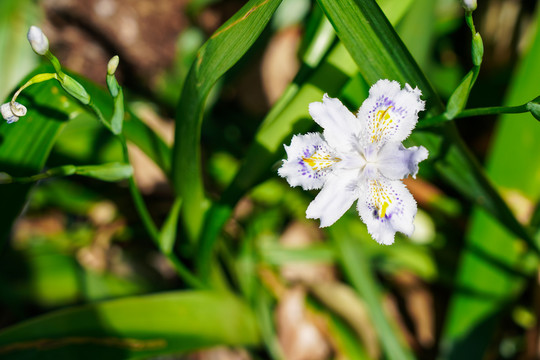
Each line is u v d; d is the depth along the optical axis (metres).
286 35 0.48
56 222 0.47
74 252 0.44
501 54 0.45
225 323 0.38
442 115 0.28
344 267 0.38
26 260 0.42
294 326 0.42
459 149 0.31
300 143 0.27
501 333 0.40
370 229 0.26
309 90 0.30
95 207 0.47
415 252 0.42
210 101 0.46
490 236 0.38
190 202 0.34
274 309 0.42
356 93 0.33
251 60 0.47
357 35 0.28
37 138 0.31
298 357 0.42
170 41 0.48
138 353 0.34
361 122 0.27
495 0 0.44
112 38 0.46
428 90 0.28
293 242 0.46
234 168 0.45
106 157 0.40
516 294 0.38
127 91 0.47
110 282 0.42
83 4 0.44
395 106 0.27
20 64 0.41
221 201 0.33
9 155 0.31
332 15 0.28
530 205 0.38
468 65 0.46
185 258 0.46
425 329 0.42
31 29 0.25
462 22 0.45
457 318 0.38
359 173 0.27
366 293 0.38
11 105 0.26
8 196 0.31
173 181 0.33
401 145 0.26
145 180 0.47
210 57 0.28
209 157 0.46
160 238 0.33
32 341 0.33
